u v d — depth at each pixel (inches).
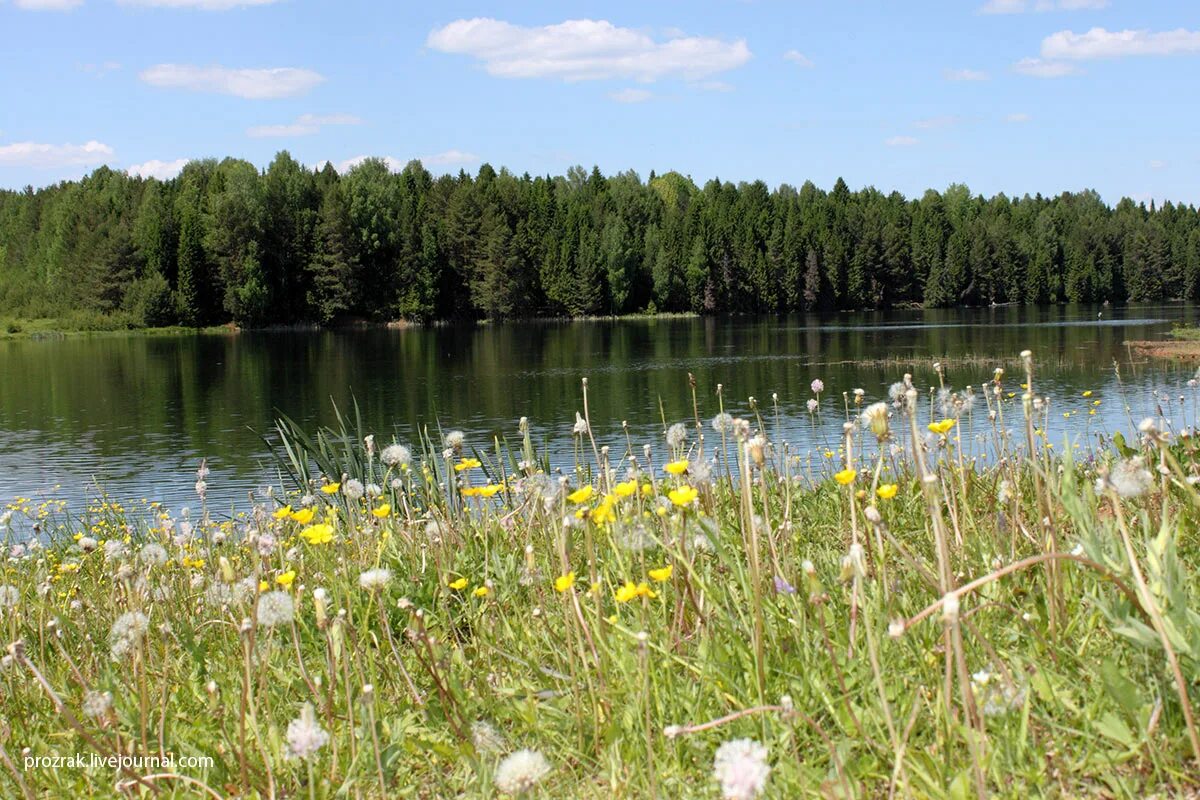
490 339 2891.2
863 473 200.8
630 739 108.5
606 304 4207.7
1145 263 5103.3
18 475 834.2
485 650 142.0
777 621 124.7
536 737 116.8
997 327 2967.5
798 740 102.4
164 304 3447.3
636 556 157.0
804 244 4729.3
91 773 120.3
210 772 116.3
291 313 3663.9
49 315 3659.0
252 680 136.8
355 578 171.2
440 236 3976.4
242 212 3499.0
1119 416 593.0
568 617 129.2
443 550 178.2
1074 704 101.2
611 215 4495.6
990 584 125.5
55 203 4635.8
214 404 1402.6
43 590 179.8
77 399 1481.3
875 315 4210.1
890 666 110.9
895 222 5059.1
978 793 81.9
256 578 144.7
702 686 113.0
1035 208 6117.1
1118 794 88.1
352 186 3934.5
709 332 3068.4
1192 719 82.7
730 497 185.6
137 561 200.4
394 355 2309.3
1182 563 121.6
